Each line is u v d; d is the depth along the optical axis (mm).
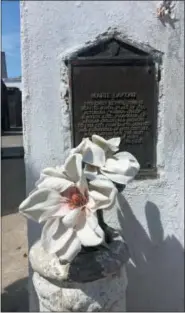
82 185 1360
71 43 1730
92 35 1731
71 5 1706
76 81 1755
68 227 1315
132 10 1729
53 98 1756
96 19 1724
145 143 1827
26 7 1688
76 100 1767
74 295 1396
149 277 1946
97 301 1410
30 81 1734
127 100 1781
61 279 1387
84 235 1303
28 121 1763
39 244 1632
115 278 1459
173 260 1938
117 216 1871
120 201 1861
